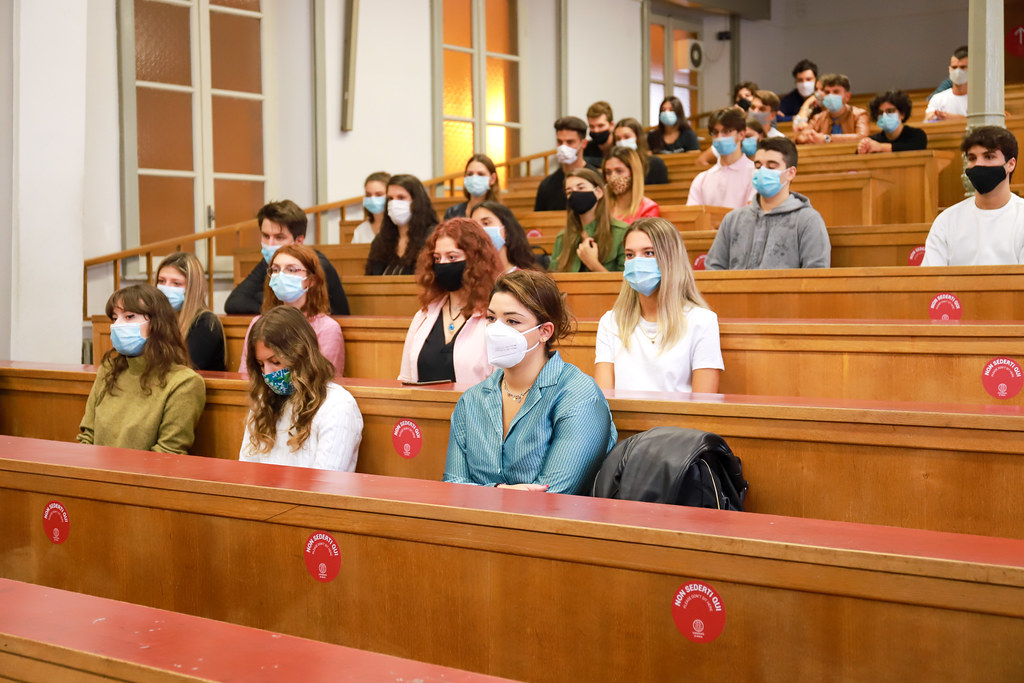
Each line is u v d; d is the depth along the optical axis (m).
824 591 1.30
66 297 4.95
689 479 1.92
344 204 8.01
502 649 1.54
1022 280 2.99
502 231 3.74
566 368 2.28
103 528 1.98
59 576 2.05
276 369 2.63
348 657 1.09
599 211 4.34
